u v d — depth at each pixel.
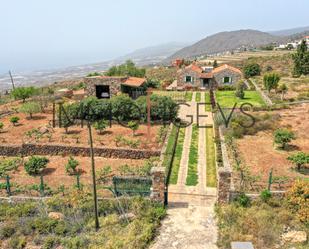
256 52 131.75
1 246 15.08
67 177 20.31
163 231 15.00
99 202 17.23
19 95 42.69
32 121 33.62
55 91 47.72
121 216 16.28
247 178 18.30
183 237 14.52
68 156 25.20
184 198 17.77
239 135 26.78
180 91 49.34
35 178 20.81
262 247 13.38
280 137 23.59
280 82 51.97
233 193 16.59
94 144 25.72
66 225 15.95
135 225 15.22
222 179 16.28
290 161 21.33
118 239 14.44
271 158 22.02
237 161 21.28
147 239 14.26
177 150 24.91
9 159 24.88
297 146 24.27
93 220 16.30
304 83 50.59
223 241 13.95
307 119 30.61
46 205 17.41
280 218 14.89
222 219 15.49
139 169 21.12
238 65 88.19
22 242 14.99
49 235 15.43
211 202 17.31
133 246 13.73
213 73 51.28
